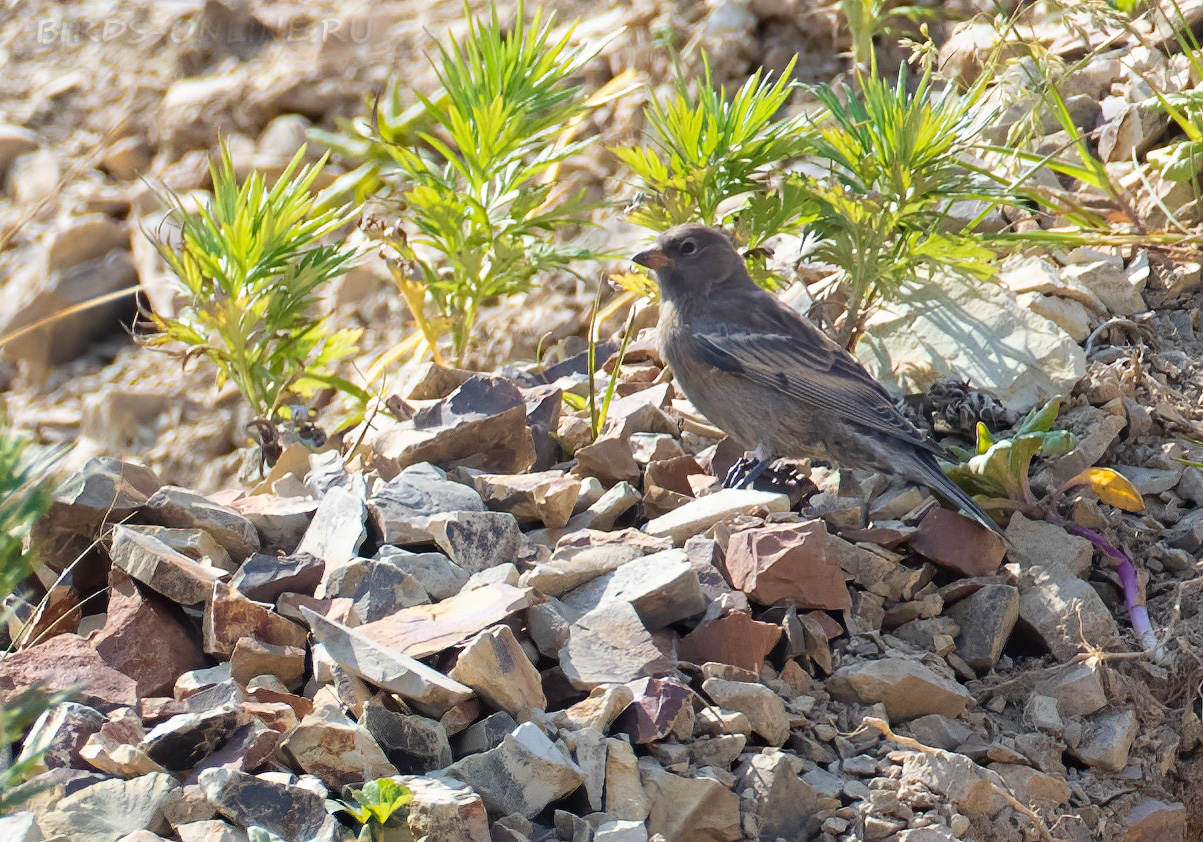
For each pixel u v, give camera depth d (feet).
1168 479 30.48
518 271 39.06
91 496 25.85
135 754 19.52
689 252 32.12
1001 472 28.89
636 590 24.23
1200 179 37.04
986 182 38.91
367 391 41.98
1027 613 26.91
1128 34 42.27
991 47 44.29
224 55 58.44
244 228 35.24
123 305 51.57
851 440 30.53
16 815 18.39
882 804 21.42
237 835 18.40
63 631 25.03
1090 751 24.70
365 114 53.62
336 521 26.63
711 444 34.17
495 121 37.68
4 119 58.03
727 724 22.02
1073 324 34.35
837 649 25.61
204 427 46.73
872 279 33.47
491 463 30.81
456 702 21.12
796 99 47.52
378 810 18.26
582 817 20.30
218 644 23.30
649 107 48.14
